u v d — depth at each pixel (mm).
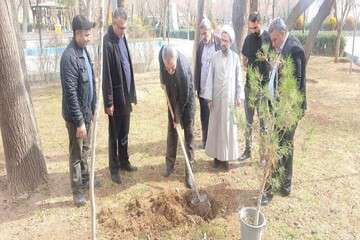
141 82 10586
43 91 9789
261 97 3422
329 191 4344
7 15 4043
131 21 13438
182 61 4090
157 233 3592
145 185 4547
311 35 7793
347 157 5301
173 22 29328
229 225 3738
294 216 3861
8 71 4098
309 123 6816
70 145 3980
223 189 4418
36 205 4145
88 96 3977
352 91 9391
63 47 10875
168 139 4684
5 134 4227
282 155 3490
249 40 4633
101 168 5031
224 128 4672
